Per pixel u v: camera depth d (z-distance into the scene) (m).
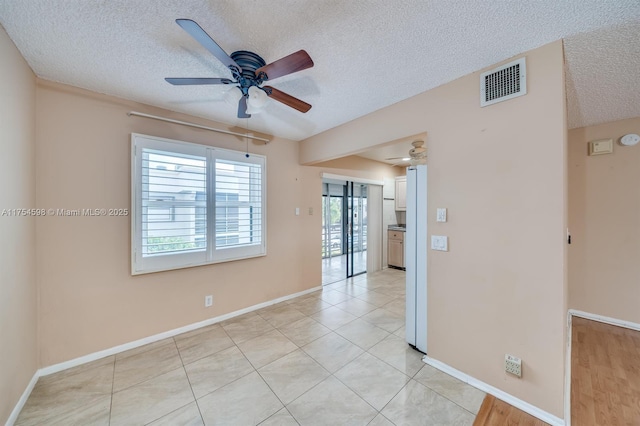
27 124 1.83
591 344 2.49
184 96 2.35
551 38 1.54
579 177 3.17
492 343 1.80
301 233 3.88
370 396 1.78
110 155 2.32
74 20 1.41
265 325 2.88
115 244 2.34
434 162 2.14
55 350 2.07
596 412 1.64
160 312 2.59
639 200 2.82
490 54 1.71
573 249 3.20
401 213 6.10
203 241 2.84
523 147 1.67
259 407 1.69
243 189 3.19
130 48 1.67
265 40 1.58
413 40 1.58
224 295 3.04
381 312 3.24
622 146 2.90
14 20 1.40
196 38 1.26
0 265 1.44
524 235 1.67
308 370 2.07
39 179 2.01
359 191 6.41
